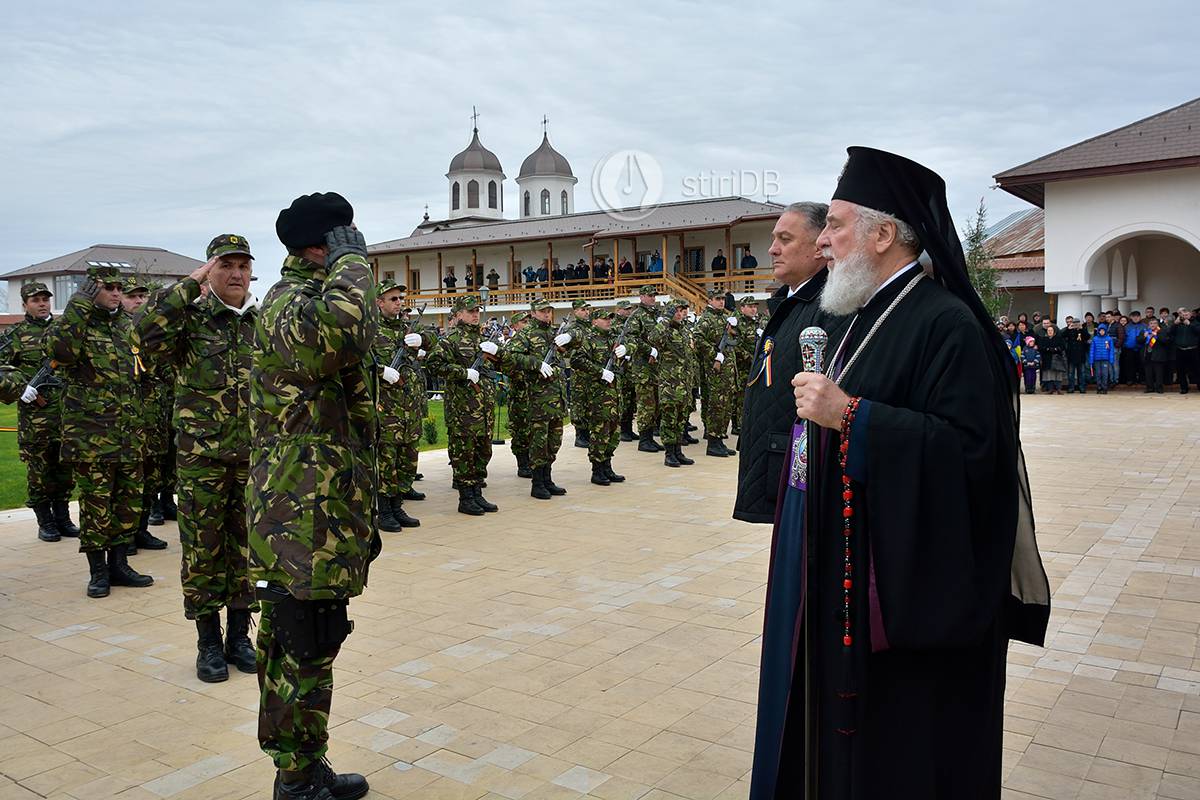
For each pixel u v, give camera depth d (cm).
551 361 977
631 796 346
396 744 393
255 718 430
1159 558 682
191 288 470
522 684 459
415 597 616
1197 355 2064
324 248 346
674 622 556
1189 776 356
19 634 555
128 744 401
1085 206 2345
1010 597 263
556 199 5828
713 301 1284
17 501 1030
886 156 252
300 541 320
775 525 286
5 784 363
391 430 820
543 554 733
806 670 244
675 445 1188
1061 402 1981
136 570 709
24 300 829
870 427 229
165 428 776
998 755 244
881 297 255
